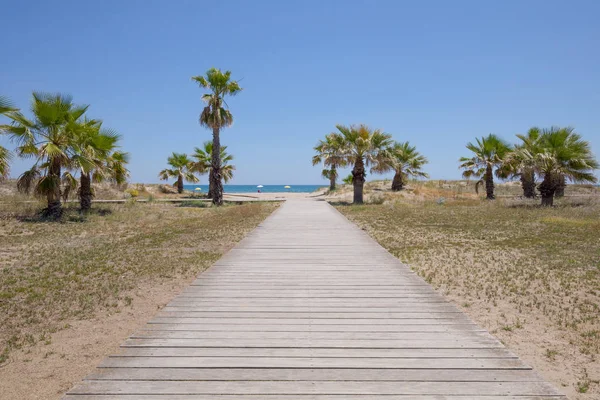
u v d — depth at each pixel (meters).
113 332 5.04
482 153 30.17
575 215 17.20
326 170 43.66
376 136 27.98
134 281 7.42
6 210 18.17
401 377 3.56
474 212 20.25
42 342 4.73
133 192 33.50
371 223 16.38
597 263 8.55
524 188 28.86
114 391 3.32
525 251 10.04
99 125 19.84
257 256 9.04
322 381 3.49
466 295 6.47
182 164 40.81
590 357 4.30
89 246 11.05
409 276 7.19
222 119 27.00
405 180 37.62
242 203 30.27
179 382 3.47
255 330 4.62
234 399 3.21
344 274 7.34
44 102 16.12
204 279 6.97
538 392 3.34
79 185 20.48
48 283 7.21
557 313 5.65
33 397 3.59
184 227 15.40
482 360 3.89
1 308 5.91
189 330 4.61
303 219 17.45
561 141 21.53
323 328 4.69
